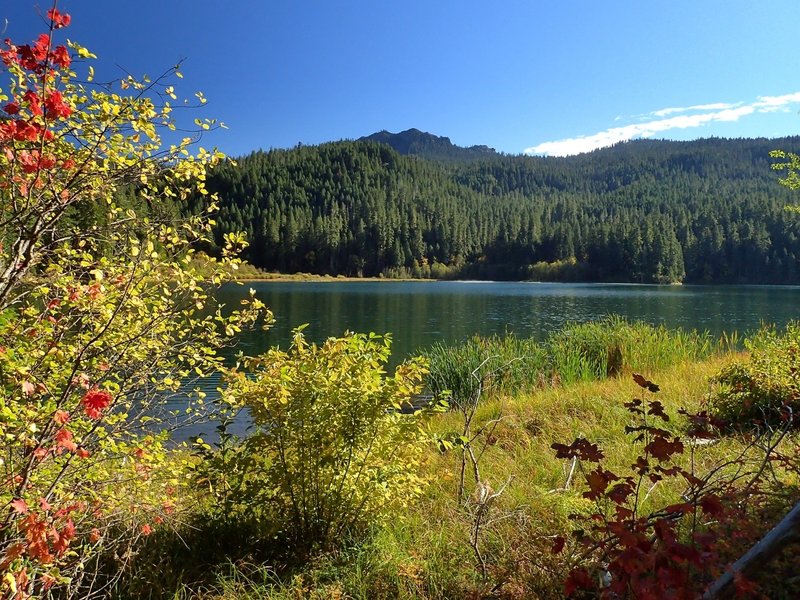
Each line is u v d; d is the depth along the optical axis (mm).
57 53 2439
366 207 148625
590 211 181875
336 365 4109
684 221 123125
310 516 3916
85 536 3389
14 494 2471
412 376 4250
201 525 4062
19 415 2605
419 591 3301
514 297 55062
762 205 122688
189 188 3477
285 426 3783
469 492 4902
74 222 2980
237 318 3930
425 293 62125
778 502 3197
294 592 3369
